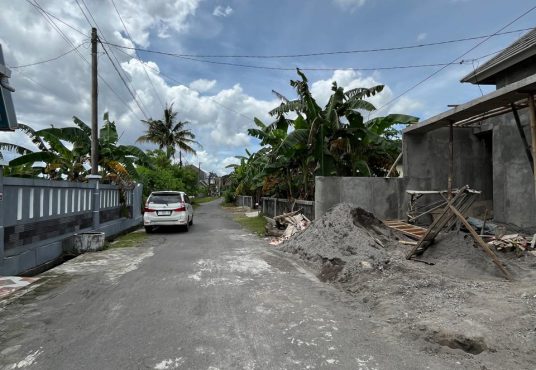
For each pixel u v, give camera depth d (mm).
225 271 7375
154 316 4766
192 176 42594
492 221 10375
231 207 38094
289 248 9602
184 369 3377
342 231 8672
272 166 16234
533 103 7090
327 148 13648
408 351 3709
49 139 14031
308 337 4062
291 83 13781
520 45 10750
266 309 5008
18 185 7672
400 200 11367
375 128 14453
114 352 3740
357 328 4316
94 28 14227
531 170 9336
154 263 8234
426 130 10898
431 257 7293
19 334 4242
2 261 7016
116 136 16859
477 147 11641
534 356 3465
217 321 4559
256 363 3475
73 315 4867
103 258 8914
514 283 5621
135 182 16859
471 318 4242
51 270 7570
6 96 6879
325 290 5957
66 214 10000
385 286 5734
